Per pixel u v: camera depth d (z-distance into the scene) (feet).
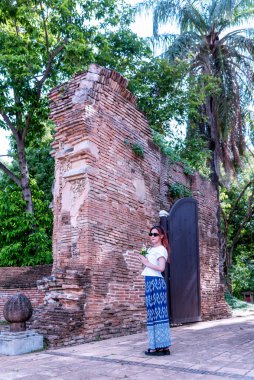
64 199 26.78
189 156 54.54
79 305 23.53
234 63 59.88
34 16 46.26
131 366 15.62
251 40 59.00
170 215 34.35
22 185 50.75
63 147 27.53
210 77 54.03
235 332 28.04
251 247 95.30
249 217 87.20
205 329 30.35
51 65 49.93
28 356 18.44
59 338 21.24
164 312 18.19
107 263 26.27
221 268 55.52
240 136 60.44
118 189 28.63
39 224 50.34
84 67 45.65
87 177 25.63
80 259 24.88
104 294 25.45
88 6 47.01
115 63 51.21
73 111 26.76
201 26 61.67
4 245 47.06
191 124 56.39
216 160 58.70
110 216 27.25
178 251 34.45
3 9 44.60
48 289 25.03
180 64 54.60
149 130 34.30
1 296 36.09
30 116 50.47
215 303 43.19
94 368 15.35
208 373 14.32
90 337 23.24
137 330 27.81
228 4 56.95
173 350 19.52
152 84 54.13
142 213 31.42
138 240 30.27
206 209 44.86
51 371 14.98
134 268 29.12
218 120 57.41
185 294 34.50
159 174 35.22
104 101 28.17
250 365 15.72
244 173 85.97
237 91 58.70
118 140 29.35
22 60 42.32
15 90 46.34
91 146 26.30
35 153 65.57
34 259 44.78
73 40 44.60
